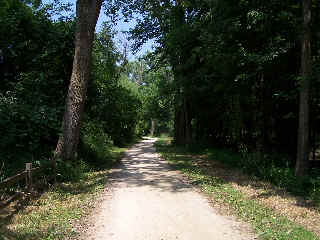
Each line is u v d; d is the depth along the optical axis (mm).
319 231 6320
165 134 72188
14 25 13156
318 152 21391
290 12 12219
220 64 14531
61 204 7945
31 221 6469
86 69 12461
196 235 5949
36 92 12594
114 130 28797
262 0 12758
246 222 6734
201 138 27766
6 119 10461
